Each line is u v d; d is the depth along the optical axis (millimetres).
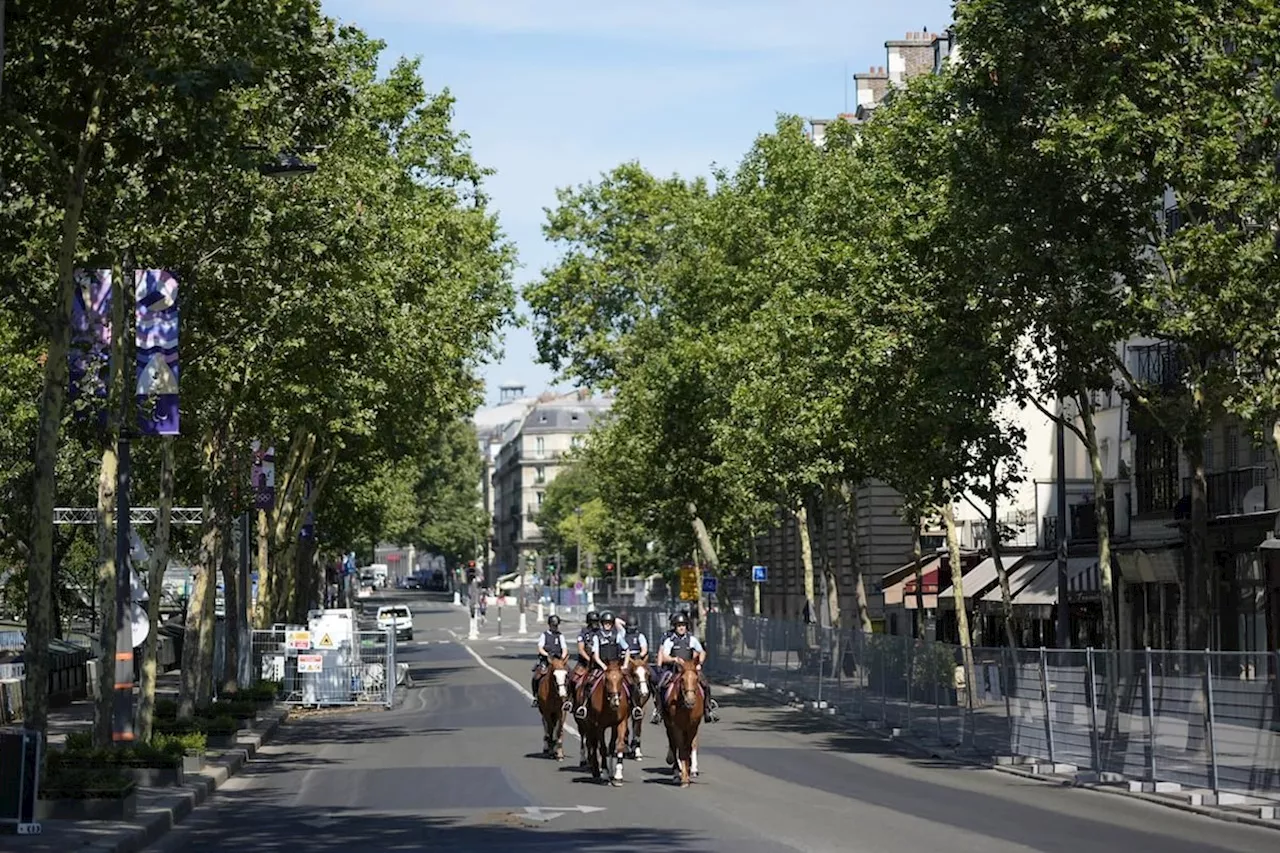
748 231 66000
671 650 32031
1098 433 63844
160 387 30062
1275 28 30688
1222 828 23734
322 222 35125
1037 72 33281
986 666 36469
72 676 57125
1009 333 36719
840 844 21094
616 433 78875
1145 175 32281
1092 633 59688
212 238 33188
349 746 41219
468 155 67438
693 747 31297
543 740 42312
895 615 79062
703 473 75062
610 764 33625
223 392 38250
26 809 21906
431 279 53625
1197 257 30172
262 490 48312
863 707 48250
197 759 31906
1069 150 31469
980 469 42656
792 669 59062
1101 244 33219
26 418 44500
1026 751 33938
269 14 24562
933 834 22328
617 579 181875
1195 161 30141
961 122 35344
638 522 94625
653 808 26172
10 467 48812
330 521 81062
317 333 38594
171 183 25406
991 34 33125
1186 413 35125
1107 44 31094
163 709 38562
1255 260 29812
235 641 49219
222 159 24688
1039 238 34031
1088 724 30781
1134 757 28984
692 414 74375
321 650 57531
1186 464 52562
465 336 61844
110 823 23188
